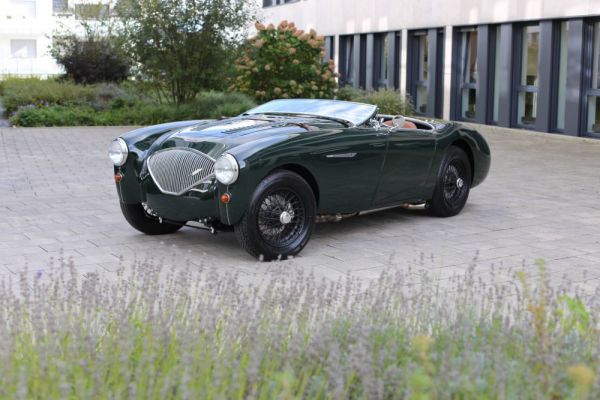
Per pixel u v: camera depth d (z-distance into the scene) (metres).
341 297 4.39
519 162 12.01
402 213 7.75
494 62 17.81
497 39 17.70
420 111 21.12
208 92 19.70
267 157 5.56
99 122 17.72
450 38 19.00
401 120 6.87
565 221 7.39
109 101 19.66
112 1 18.80
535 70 16.59
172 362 2.78
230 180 5.41
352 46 24.53
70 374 2.68
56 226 6.89
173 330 3.05
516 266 5.66
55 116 17.52
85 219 7.22
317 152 5.94
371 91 20.72
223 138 5.80
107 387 2.62
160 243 6.26
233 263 5.66
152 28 17.72
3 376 2.56
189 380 2.49
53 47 25.47
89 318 3.22
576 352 3.00
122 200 6.28
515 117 17.22
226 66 18.38
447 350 2.87
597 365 2.78
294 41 17.55
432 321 3.57
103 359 2.72
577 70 15.23
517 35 16.95
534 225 7.20
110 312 3.28
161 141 6.09
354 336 3.08
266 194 5.59
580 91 15.24
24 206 7.84
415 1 20.39
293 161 5.75
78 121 17.66
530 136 15.96
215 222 5.82
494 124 17.98
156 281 3.72
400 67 21.62
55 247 6.11
